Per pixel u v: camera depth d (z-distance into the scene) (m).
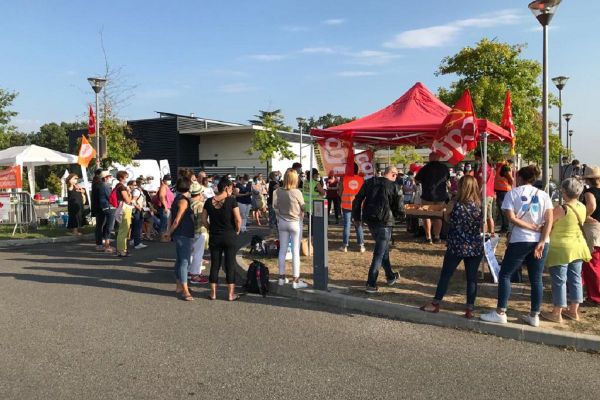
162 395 3.95
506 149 22.25
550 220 5.30
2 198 14.59
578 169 17.08
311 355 4.87
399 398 3.94
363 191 7.02
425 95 10.01
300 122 16.50
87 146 16.89
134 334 5.47
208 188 12.30
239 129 32.84
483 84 20.48
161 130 35.28
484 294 6.86
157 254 11.06
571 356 4.90
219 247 7.02
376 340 5.34
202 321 6.00
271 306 6.74
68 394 3.96
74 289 7.64
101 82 16.75
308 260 9.52
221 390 4.05
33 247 12.28
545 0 8.92
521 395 4.02
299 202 7.27
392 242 11.37
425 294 6.88
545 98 9.60
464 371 4.50
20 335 5.41
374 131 8.97
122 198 10.74
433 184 10.89
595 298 6.23
